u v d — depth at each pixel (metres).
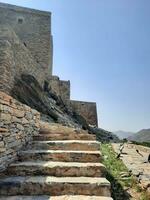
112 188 4.89
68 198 3.60
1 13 21.83
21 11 22.25
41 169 4.39
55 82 23.73
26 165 4.43
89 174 4.36
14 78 12.30
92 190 3.83
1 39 11.48
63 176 4.33
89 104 31.66
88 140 6.22
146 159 7.18
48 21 22.70
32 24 22.25
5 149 4.30
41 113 12.70
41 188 3.84
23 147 5.45
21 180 3.95
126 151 8.30
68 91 26.86
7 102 4.40
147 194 4.59
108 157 7.19
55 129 7.66
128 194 4.71
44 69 21.48
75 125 15.33
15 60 12.54
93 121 31.12
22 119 5.40
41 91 14.56
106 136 19.28
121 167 6.22
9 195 3.79
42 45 21.98
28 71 14.81
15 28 21.80
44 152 5.03
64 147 5.57
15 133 4.90
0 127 4.04
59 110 16.17
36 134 6.67
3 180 3.96
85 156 4.94
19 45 13.23
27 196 3.71
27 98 12.56
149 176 5.43
